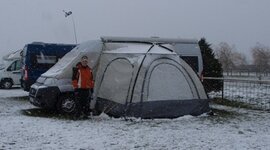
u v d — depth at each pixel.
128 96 12.02
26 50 18.09
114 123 11.10
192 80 12.72
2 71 25.03
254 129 10.34
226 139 8.95
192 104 12.57
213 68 19.56
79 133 9.47
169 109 12.24
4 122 10.88
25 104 15.90
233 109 14.74
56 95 12.87
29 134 9.30
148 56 12.47
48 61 18.31
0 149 7.84
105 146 8.19
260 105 15.85
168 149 7.98
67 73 13.05
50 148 7.97
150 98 12.06
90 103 12.73
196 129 10.21
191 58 16.48
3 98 18.66
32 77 17.97
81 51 13.31
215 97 18.45
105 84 12.73
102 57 13.18
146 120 11.75
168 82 12.40
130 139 8.86
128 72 12.34
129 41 13.87
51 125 10.53
